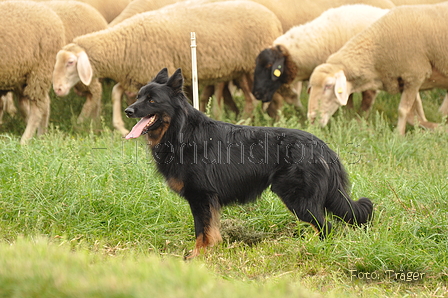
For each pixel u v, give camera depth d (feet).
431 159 31.63
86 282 13.01
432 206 23.31
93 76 40.19
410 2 59.11
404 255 18.78
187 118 20.36
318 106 40.50
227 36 41.78
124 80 40.63
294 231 22.47
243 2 43.86
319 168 20.12
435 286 17.54
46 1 46.29
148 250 20.84
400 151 33.30
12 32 35.73
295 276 18.03
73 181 25.17
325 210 20.99
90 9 46.14
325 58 43.88
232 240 22.17
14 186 24.48
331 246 19.71
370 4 52.75
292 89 46.01
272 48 42.96
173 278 13.57
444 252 19.13
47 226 22.81
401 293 17.15
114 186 24.98
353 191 24.79
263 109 48.75
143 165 27.04
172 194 24.89
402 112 39.83
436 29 38.17
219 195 20.70
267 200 24.63
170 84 20.06
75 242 21.11
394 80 40.01
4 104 46.14
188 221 23.50
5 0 38.55
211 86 47.09
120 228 22.77
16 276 13.33
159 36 39.73
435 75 39.65
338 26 43.96
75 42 39.60
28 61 36.76
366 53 39.81
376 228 20.75
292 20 51.96
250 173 20.54
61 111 47.37
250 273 18.49
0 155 28.50
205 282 13.67
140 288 12.69
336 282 17.33
